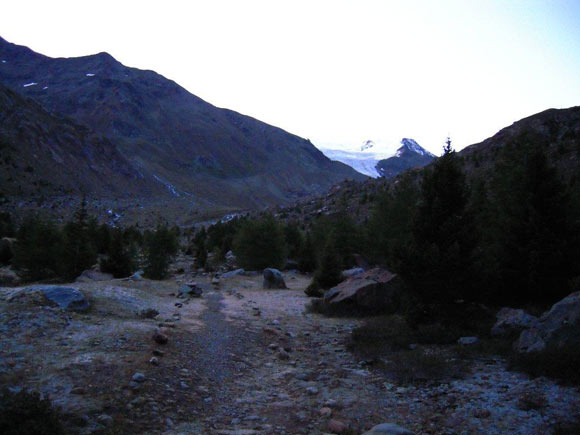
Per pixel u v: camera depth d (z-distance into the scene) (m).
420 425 7.64
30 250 33.00
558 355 9.28
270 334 15.39
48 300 14.06
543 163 17.34
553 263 15.41
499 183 25.94
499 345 11.60
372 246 37.12
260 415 8.16
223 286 31.66
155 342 11.86
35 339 10.67
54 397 7.41
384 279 20.48
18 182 187.12
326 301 21.08
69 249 32.81
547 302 15.71
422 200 16.55
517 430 7.05
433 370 10.26
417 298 15.30
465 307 15.49
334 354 13.12
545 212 16.53
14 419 5.76
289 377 10.72
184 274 41.47
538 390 8.48
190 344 12.59
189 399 8.60
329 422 7.67
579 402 7.71
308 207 127.62
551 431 6.88
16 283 32.06
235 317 18.25
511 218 17.58
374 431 6.79
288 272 45.56
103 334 11.85
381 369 11.09
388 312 19.22
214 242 78.94
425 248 14.92
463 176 15.84
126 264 35.91
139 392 8.27
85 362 9.32
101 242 55.59
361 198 102.31
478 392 8.88
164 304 19.31
